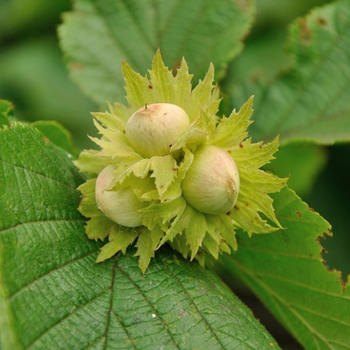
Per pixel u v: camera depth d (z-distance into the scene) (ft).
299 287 1.24
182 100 1.19
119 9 1.43
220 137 1.17
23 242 1.13
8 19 1.88
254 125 1.40
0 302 1.07
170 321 1.15
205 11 1.41
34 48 1.87
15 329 1.07
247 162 1.17
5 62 1.85
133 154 1.16
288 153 1.45
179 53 1.41
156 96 1.19
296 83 1.40
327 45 1.40
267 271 1.26
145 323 1.15
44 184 1.18
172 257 1.19
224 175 1.15
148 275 1.17
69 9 1.79
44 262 1.13
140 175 1.14
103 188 1.16
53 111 1.78
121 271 1.17
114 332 1.14
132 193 1.16
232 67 1.64
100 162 1.18
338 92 1.39
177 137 1.16
